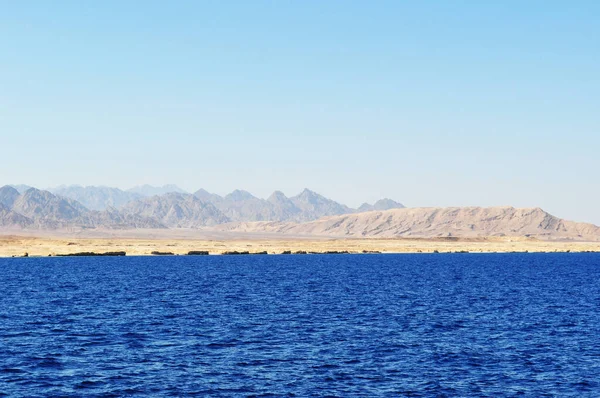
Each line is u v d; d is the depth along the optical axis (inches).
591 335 2810.0
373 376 2059.5
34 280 5979.3
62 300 4136.3
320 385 1951.3
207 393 1863.9
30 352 2367.1
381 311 3604.8
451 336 2763.3
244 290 4948.3
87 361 2230.6
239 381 1983.3
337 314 3457.2
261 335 2753.4
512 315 3464.6
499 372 2124.8
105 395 1839.3
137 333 2790.4
